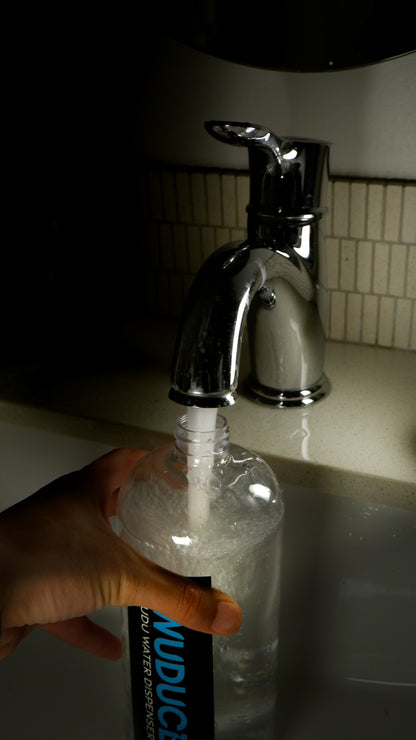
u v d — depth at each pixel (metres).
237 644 0.51
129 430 0.61
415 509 0.54
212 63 0.69
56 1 0.72
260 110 0.69
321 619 0.61
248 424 0.61
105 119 0.75
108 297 0.83
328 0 0.60
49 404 0.65
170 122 0.73
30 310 0.77
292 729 0.55
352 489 0.55
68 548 0.43
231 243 0.50
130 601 0.43
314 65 0.63
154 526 0.46
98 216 0.78
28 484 0.69
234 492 0.47
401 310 0.70
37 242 0.73
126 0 0.69
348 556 0.58
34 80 0.76
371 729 0.54
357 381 0.67
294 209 0.54
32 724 0.55
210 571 0.47
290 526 0.59
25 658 0.62
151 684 0.46
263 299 0.57
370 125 0.66
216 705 0.52
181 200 0.73
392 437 0.59
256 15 0.63
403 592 0.58
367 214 0.67
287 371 0.62
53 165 0.78
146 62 0.71
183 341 0.42
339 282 0.71
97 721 0.56
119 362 0.72
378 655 0.60
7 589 0.41
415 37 0.59
